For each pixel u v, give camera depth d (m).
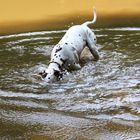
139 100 10.96
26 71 13.29
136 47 14.88
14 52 14.97
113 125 9.68
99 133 9.31
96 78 12.52
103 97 11.25
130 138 9.02
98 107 10.70
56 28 18.06
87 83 12.22
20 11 21.30
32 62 13.99
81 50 13.66
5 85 12.38
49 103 11.12
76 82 12.34
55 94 11.65
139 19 18.73
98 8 20.97
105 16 19.55
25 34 17.27
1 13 21.12
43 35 16.92
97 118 10.10
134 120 9.91
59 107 10.86
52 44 15.62
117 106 10.70
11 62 14.05
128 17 19.16
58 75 12.48
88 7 21.30
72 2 22.39
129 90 11.59
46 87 12.12
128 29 17.20
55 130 9.58
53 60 12.88
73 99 11.27
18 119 10.28
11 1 23.47
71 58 13.06
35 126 9.85
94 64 13.62
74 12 20.58
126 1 21.88
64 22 19.06
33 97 11.55
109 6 21.16
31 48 15.30
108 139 9.02
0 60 14.27
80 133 9.36
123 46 15.04
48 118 10.23
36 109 10.80
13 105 11.10
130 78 12.38
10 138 9.28
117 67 13.22
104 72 12.91
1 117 10.43
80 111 10.56
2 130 9.70
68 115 10.35
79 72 13.05
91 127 9.63
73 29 13.77
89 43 13.94
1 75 13.05
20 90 12.02
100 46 15.12
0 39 16.64
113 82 12.17
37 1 23.09
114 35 16.42
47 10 21.16
